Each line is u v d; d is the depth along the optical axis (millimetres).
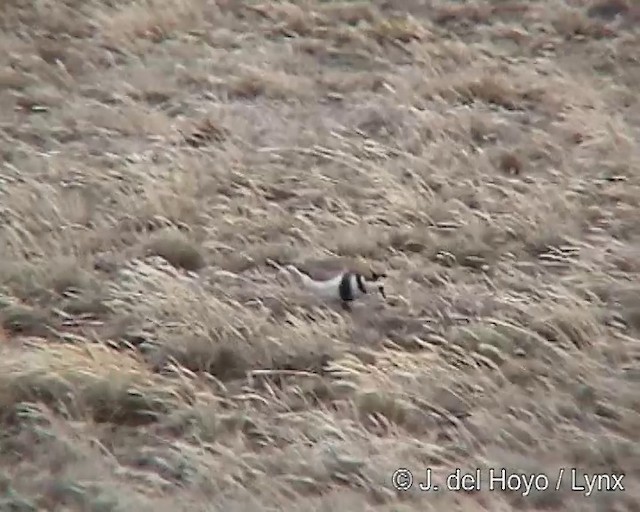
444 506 16359
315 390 19156
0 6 35375
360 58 32781
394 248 23672
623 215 24750
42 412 18312
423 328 20906
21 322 21062
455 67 32062
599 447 17750
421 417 18469
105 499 16344
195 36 33969
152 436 18125
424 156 27125
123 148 27766
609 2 35281
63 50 33000
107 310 21375
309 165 26953
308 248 23469
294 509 16281
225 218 24438
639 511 16547
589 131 28078
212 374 19719
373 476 17031
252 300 21719
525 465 17266
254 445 18031
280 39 34000
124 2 36156
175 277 22266
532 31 34031
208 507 16297
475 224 24250
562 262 23078
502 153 27344
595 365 19625
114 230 24141
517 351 20062
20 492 16594
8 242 23359
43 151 27828
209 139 28359
